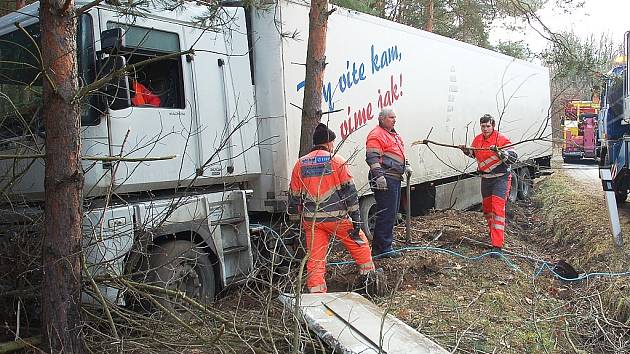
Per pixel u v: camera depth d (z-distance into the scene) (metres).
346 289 5.88
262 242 6.21
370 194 8.08
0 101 5.01
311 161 5.38
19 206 4.92
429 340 4.20
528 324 5.19
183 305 4.85
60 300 3.78
